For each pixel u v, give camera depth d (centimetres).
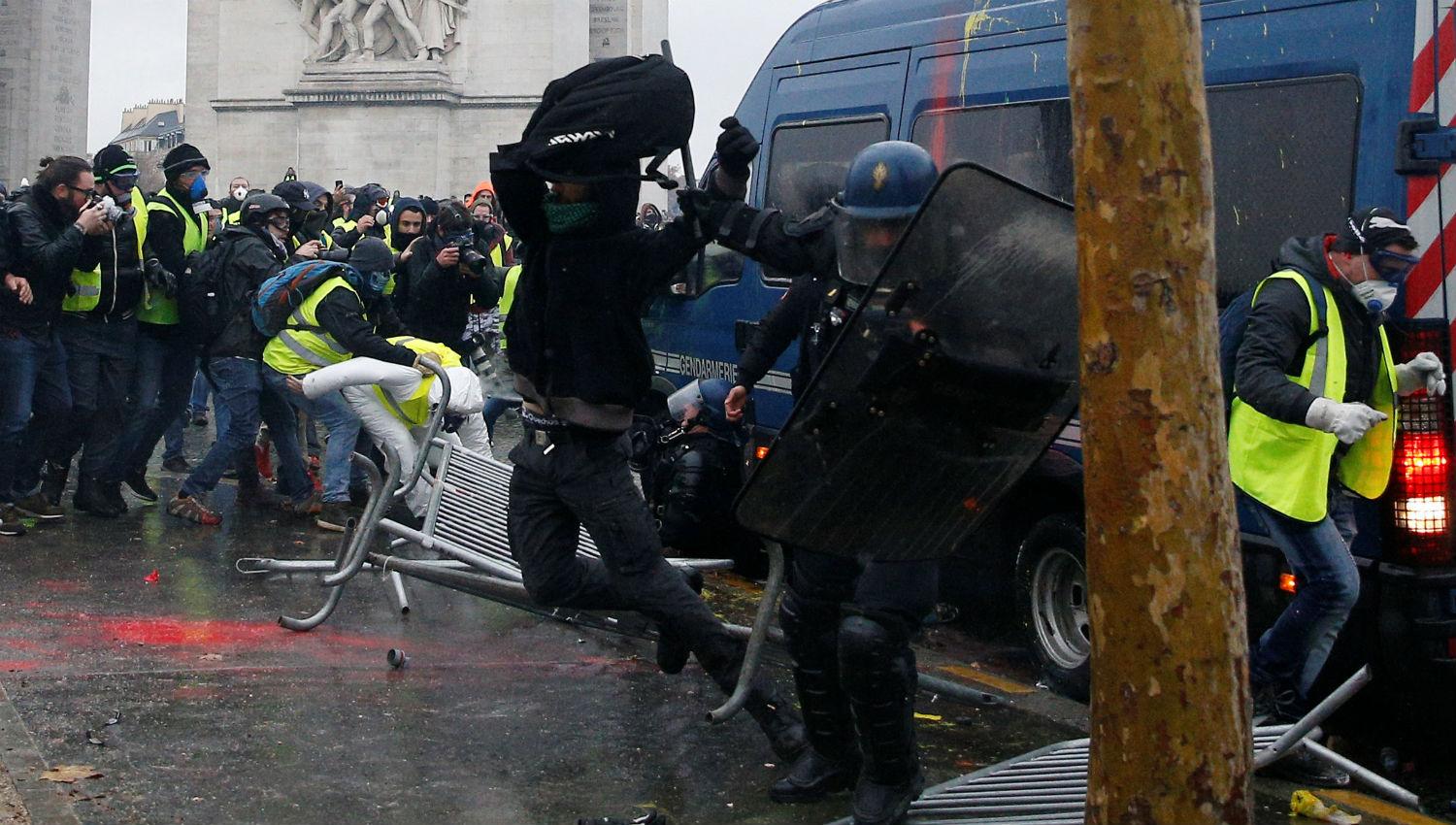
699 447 1293
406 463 1227
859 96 1173
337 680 905
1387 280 757
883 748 645
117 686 871
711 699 891
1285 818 728
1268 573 845
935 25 1107
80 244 1265
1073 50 395
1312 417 729
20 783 705
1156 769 401
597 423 697
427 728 821
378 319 1376
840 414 594
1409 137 789
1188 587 395
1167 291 388
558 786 737
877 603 632
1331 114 827
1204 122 392
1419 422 792
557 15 4781
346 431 1373
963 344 597
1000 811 674
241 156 4934
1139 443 392
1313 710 731
